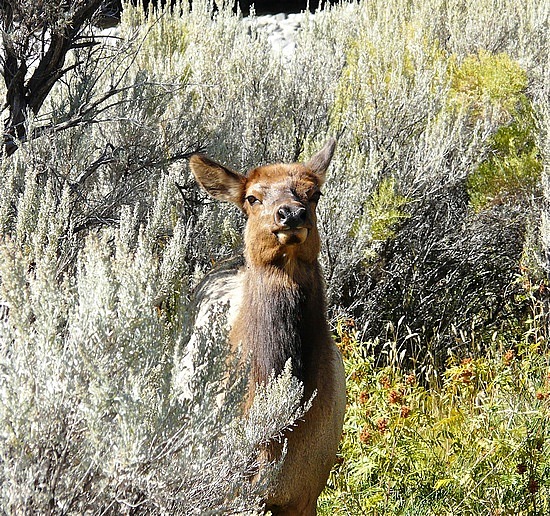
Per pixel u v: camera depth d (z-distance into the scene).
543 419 15.01
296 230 11.82
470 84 27.25
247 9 49.34
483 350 21.69
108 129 19.80
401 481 14.09
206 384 9.19
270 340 11.88
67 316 9.18
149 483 8.48
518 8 33.34
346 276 21.41
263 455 11.28
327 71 27.86
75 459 8.48
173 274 12.61
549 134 23.62
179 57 25.86
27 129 17.06
